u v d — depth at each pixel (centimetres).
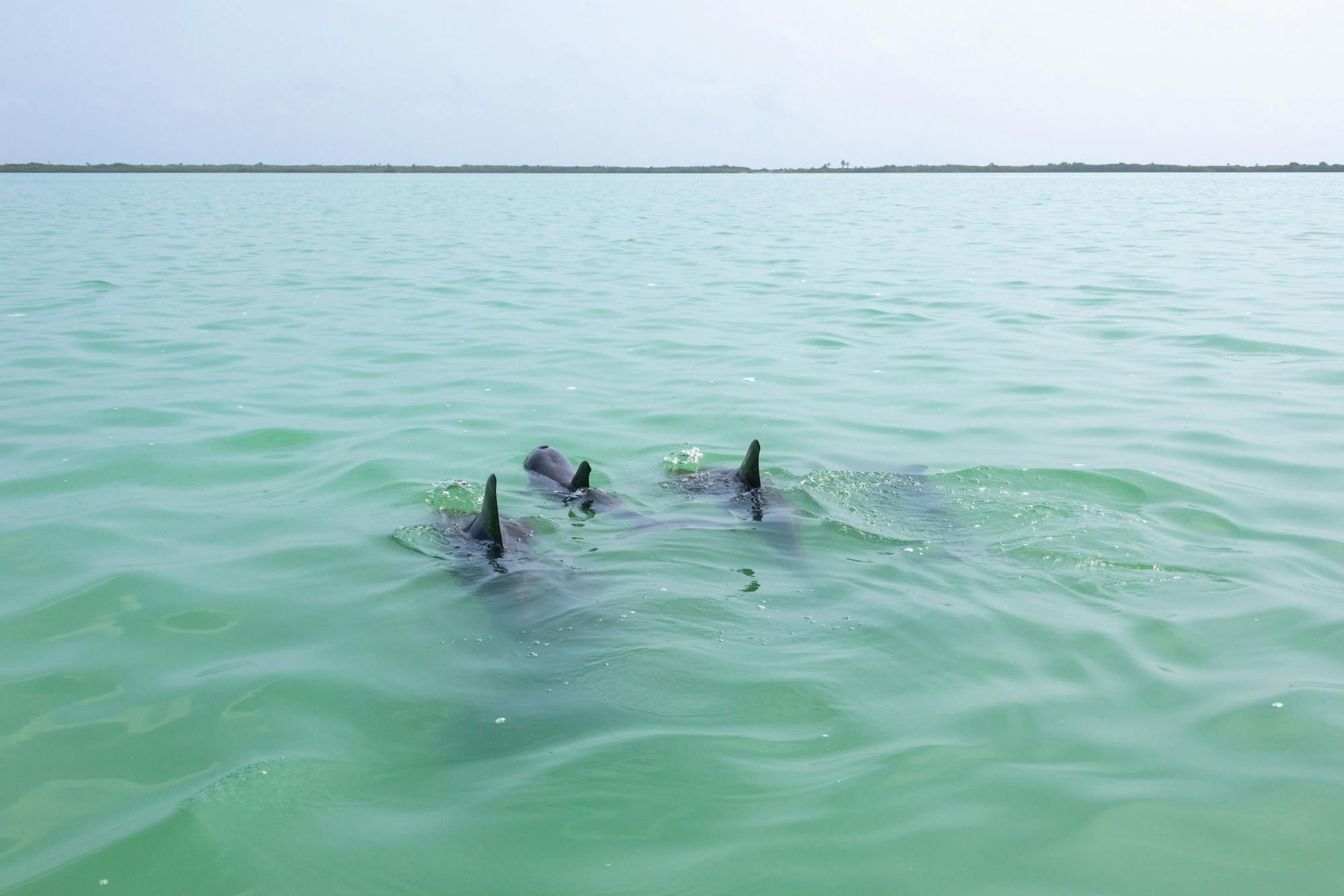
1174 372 1377
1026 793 482
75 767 508
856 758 511
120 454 1023
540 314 1861
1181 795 481
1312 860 436
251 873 430
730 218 4491
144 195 6412
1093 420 1157
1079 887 421
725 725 545
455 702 573
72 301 1938
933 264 2617
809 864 433
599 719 552
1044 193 7231
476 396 1278
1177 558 775
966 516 872
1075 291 2100
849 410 1227
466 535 837
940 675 600
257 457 1029
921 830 455
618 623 669
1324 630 651
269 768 506
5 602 695
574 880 424
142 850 443
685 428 1159
